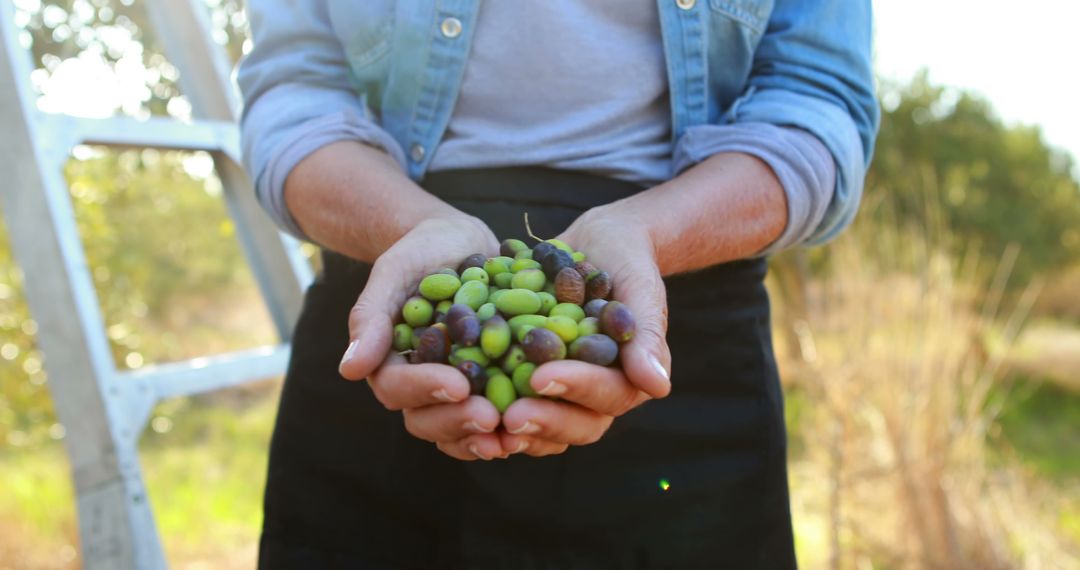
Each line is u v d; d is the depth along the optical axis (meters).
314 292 0.93
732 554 0.88
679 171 0.88
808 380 2.32
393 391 0.67
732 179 0.82
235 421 3.92
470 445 0.67
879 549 2.09
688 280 0.86
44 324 1.16
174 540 2.53
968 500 2.14
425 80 0.87
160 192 3.22
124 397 1.14
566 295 0.71
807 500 2.44
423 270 0.73
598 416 0.68
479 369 0.67
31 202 1.16
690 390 0.87
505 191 0.86
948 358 2.23
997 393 3.70
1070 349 5.05
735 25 0.87
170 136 1.27
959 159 4.96
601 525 0.85
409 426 0.69
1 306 2.11
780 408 0.91
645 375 0.65
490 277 0.74
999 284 4.63
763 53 0.91
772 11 0.91
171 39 1.43
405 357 0.72
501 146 0.86
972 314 2.61
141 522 1.11
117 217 2.88
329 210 0.84
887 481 2.18
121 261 2.58
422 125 0.88
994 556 2.08
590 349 0.66
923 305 2.27
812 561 2.21
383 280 0.72
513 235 0.86
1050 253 5.26
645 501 0.86
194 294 5.35
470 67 0.86
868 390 2.21
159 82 2.08
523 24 0.85
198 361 1.23
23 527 2.42
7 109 1.17
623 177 0.87
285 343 1.34
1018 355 4.85
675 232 0.77
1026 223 5.00
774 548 0.90
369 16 0.88
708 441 0.87
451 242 0.75
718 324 0.88
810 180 0.84
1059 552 2.24
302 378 0.92
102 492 1.13
